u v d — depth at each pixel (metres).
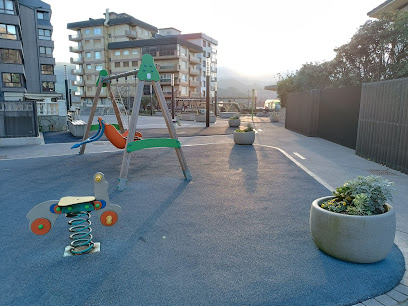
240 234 4.45
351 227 3.47
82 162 9.97
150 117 38.31
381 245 3.48
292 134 17.86
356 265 3.56
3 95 44.06
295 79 25.73
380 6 23.34
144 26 74.06
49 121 20.39
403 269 3.48
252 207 5.60
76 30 74.50
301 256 3.79
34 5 59.72
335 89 13.89
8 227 4.80
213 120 29.28
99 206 4.06
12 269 3.56
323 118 15.48
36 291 3.14
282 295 3.04
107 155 11.26
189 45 69.31
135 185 7.16
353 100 12.20
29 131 14.38
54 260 3.76
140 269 3.53
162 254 3.88
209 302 2.95
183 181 7.51
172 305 2.91
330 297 3.01
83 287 3.20
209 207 5.61
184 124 27.02
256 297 3.02
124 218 5.10
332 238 3.61
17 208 5.70
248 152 11.63
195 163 9.69
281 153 11.36
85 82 75.00
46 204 3.91
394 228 3.56
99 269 3.54
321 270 3.47
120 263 3.67
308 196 6.23
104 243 4.20
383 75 16.53
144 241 4.24
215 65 93.31
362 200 3.54
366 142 10.16
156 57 66.44
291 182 7.31
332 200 3.98
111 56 70.38
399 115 8.26
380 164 9.23
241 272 3.45
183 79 68.62
